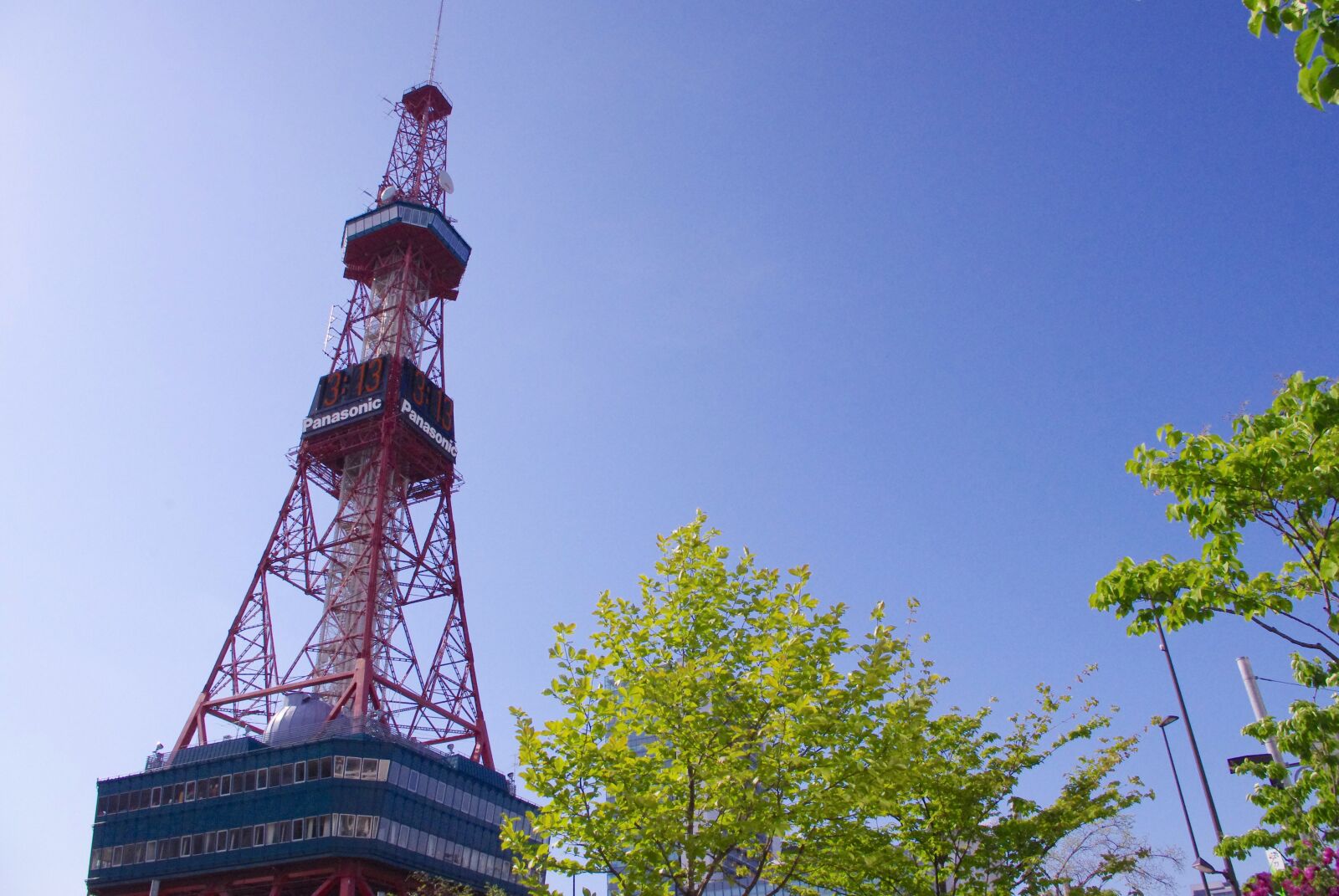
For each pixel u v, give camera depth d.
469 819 108.81
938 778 30.64
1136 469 20.45
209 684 114.56
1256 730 23.86
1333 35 9.67
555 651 26.55
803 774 24.78
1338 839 23.72
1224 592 19.50
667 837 23.69
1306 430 18.53
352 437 125.31
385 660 112.88
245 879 100.88
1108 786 32.69
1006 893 31.12
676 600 26.86
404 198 145.75
